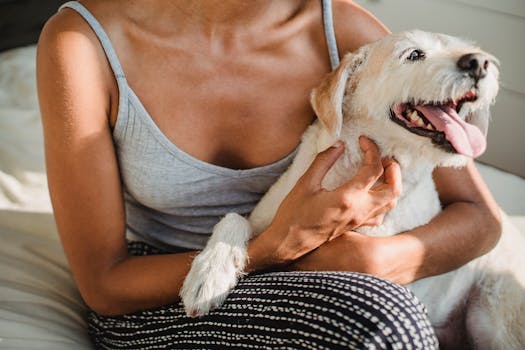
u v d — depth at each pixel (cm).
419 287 165
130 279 137
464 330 177
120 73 138
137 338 139
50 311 160
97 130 137
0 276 165
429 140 145
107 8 140
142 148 142
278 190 152
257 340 115
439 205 163
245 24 146
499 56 248
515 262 175
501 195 220
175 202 149
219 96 145
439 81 142
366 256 131
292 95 152
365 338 104
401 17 276
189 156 144
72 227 138
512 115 249
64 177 136
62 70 133
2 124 233
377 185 153
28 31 302
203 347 123
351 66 156
